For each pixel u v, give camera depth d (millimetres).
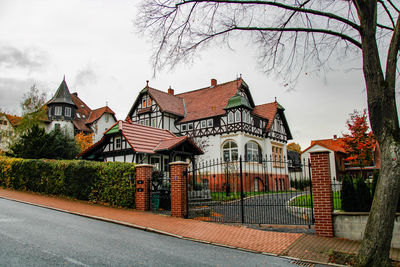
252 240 7992
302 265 6172
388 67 6469
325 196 8523
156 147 18891
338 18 7211
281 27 8562
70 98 43281
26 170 17156
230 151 28766
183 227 9375
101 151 20938
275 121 34094
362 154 27469
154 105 33156
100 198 13758
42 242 6621
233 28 8414
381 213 6000
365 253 6047
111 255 6016
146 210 12422
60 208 11992
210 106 32188
